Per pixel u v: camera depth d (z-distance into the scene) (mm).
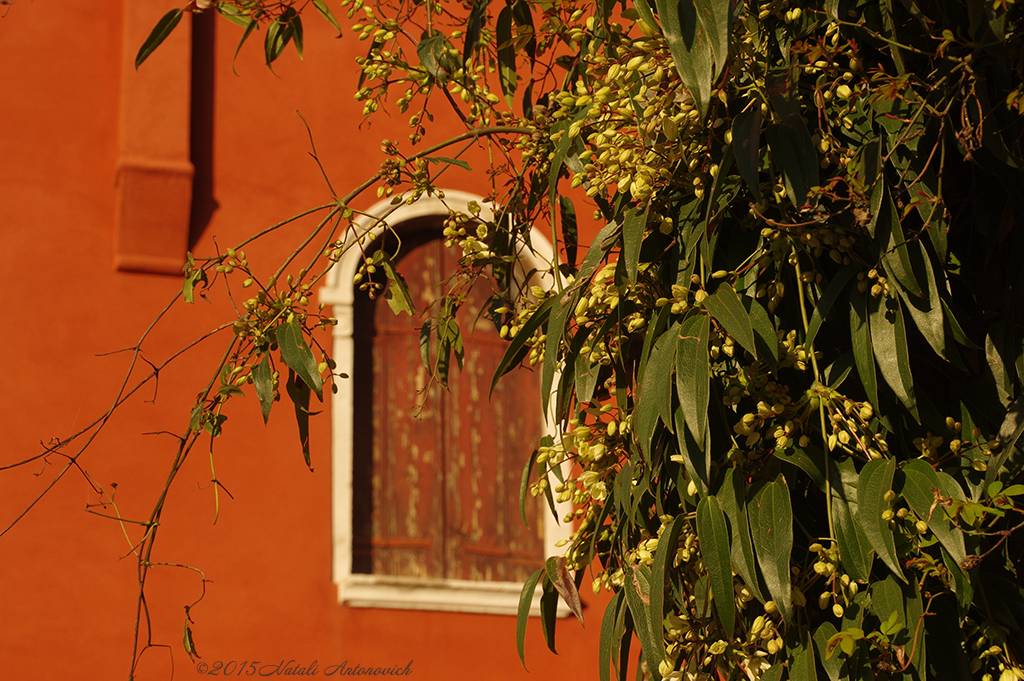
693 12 2260
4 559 5984
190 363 6617
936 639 2301
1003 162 2541
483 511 7082
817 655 2334
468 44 3318
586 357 2701
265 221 7000
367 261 3117
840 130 2557
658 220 2547
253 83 7230
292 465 6652
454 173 7371
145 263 6645
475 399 7242
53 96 6824
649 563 2502
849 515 2281
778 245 2463
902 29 2537
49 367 6363
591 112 2572
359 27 3193
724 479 2316
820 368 2510
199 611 6230
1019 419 2357
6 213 6543
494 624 6734
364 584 6574
